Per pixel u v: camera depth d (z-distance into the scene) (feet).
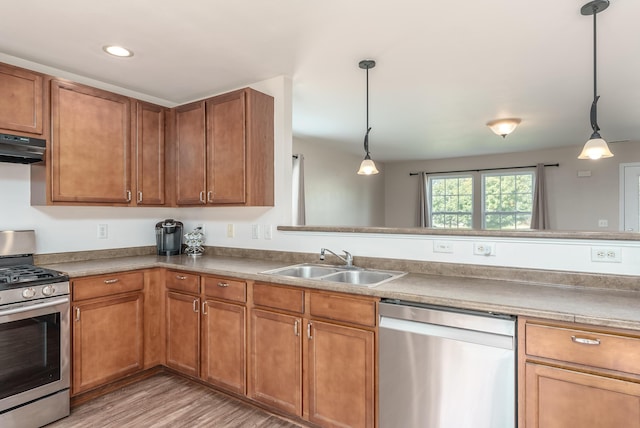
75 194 8.34
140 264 8.81
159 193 10.03
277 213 9.51
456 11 6.33
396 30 7.00
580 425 4.52
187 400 7.97
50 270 7.64
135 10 6.22
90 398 8.00
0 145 7.10
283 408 7.10
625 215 18.52
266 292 7.30
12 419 6.56
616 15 6.45
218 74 9.16
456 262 7.21
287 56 8.15
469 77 9.57
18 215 8.33
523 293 5.69
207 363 8.27
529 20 6.64
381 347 5.93
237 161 8.89
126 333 8.51
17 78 7.43
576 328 4.55
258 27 6.84
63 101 8.14
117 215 10.21
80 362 7.69
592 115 7.48
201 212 11.12
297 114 13.25
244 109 8.77
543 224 20.21
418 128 15.49
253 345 7.51
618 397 4.32
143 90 10.23
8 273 7.30
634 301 5.18
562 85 10.18
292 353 6.96
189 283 8.59
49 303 7.02
